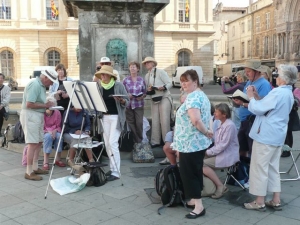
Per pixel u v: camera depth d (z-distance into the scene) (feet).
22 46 132.98
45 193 17.83
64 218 15.01
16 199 17.13
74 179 19.22
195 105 14.24
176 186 16.02
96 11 26.91
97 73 20.15
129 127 23.65
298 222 14.67
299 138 32.37
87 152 21.30
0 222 14.62
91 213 15.52
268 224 14.47
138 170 21.77
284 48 140.46
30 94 19.12
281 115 15.29
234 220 14.85
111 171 20.15
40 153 25.25
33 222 14.64
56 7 132.87
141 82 23.73
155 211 15.72
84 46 27.07
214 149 17.53
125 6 26.89
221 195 17.30
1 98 30.55
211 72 144.46
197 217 15.02
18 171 21.74
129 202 16.75
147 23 27.50
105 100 20.15
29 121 19.54
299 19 133.80
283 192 18.28
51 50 135.03
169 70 141.69
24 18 132.16
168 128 24.26
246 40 188.96
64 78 24.88
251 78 18.69
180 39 141.69
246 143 19.75
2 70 134.31
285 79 15.39
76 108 20.29
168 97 24.26
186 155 14.79
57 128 22.57
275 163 15.87
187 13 140.87
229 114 17.92
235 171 18.81
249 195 17.70
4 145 27.78
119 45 27.09
